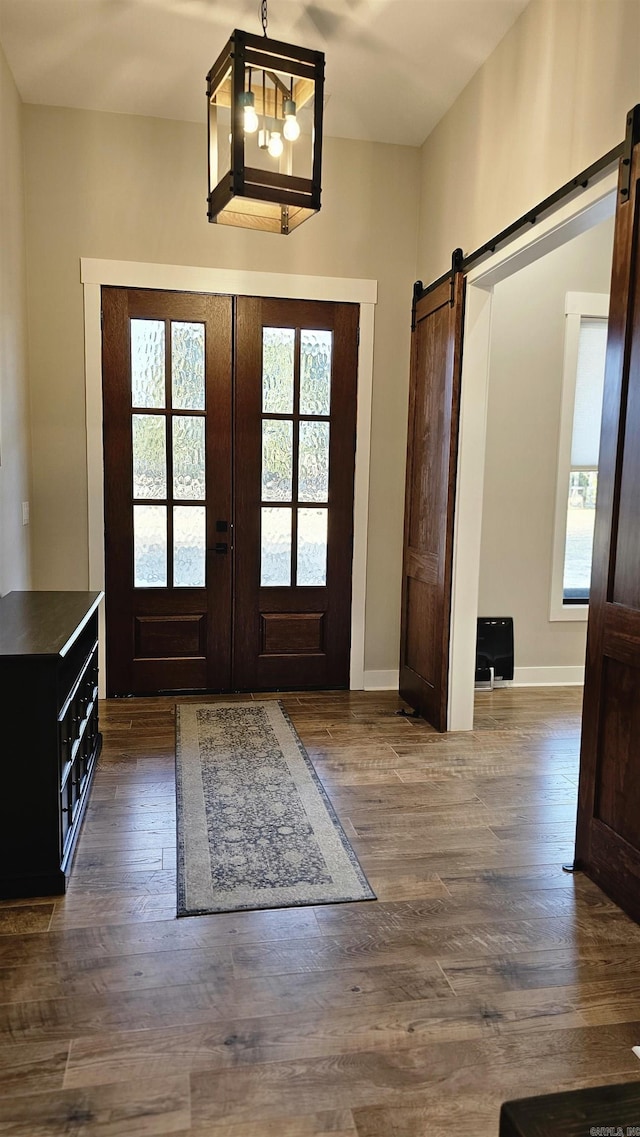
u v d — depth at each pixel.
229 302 4.16
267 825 2.76
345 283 4.26
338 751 3.53
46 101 3.79
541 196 2.79
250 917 2.19
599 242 4.53
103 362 4.05
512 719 4.06
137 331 4.09
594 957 2.04
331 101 3.72
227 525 4.31
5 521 3.35
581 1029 1.77
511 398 4.53
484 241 3.34
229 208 2.34
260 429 4.29
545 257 4.46
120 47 3.28
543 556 4.70
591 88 2.44
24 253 3.84
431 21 3.02
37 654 2.17
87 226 3.94
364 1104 1.55
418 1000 1.86
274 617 4.45
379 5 2.92
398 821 2.82
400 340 4.38
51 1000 1.83
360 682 4.59
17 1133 1.46
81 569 4.14
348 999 1.85
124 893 2.29
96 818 2.78
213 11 3.01
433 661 3.89
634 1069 1.65
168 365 4.12
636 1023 1.79
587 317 4.59
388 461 4.46
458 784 3.17
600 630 2.36
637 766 2.19
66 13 3.03
